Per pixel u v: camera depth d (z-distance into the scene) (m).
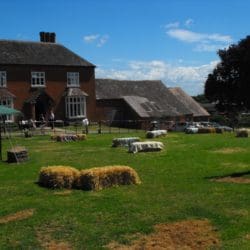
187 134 46.03
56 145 36.97
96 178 17.19
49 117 64.62
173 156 26.73
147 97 80.62
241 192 15.88
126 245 11.31
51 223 13.05
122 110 74.44
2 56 64.12
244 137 39.25
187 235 11.73
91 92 71.56
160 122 63.78
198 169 21.70
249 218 12.76
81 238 11.83
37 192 17.19
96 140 39.88
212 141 35.44
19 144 38.34
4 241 11.89
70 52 71.44
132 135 46.78
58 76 68.44
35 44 69.12
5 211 14.55
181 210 13.75
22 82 65.12
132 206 14.38
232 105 71.31
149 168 22.44
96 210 14.10
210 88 68.69
